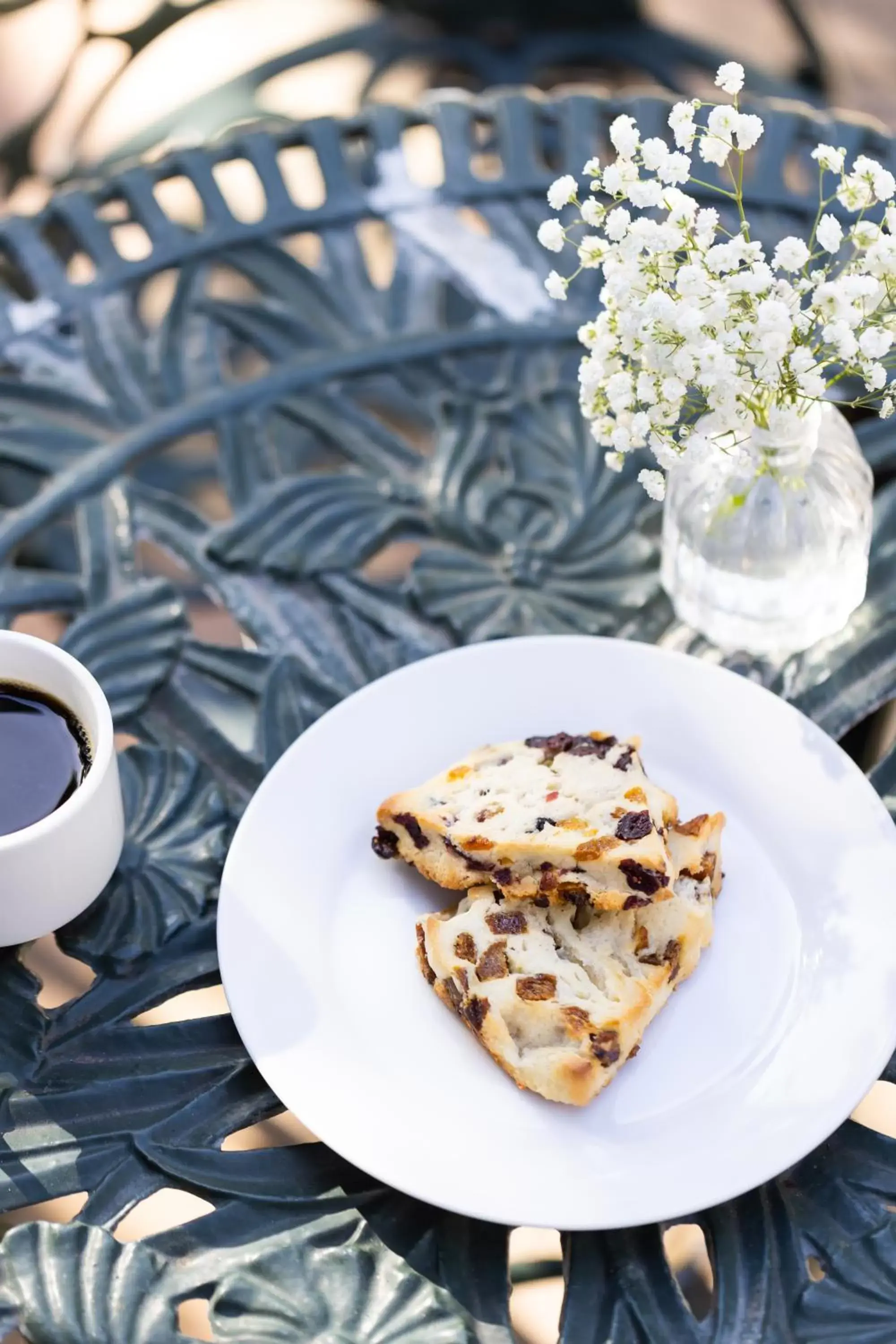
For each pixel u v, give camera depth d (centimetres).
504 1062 63
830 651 75
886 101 148
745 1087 63
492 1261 62
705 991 66
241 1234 62
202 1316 68
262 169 89
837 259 86
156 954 68
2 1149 63
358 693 71
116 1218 62
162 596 76
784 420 67
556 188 66
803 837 69
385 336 84
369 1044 64
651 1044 65
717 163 66
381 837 68
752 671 74
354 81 156
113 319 85
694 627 76
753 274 64
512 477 80
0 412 81
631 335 66
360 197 89
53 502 79
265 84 148
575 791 68
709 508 73
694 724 71
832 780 69
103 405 82
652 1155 62
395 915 68
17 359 84
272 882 67
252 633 76
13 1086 65
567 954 66
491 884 67
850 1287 61
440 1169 61
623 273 66
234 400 82
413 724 71
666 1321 61
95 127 151
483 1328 60
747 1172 61
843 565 73
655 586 77
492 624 75
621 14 149
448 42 147
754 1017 65
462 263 86
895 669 74
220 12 162
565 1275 62
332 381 83
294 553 77
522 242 87
